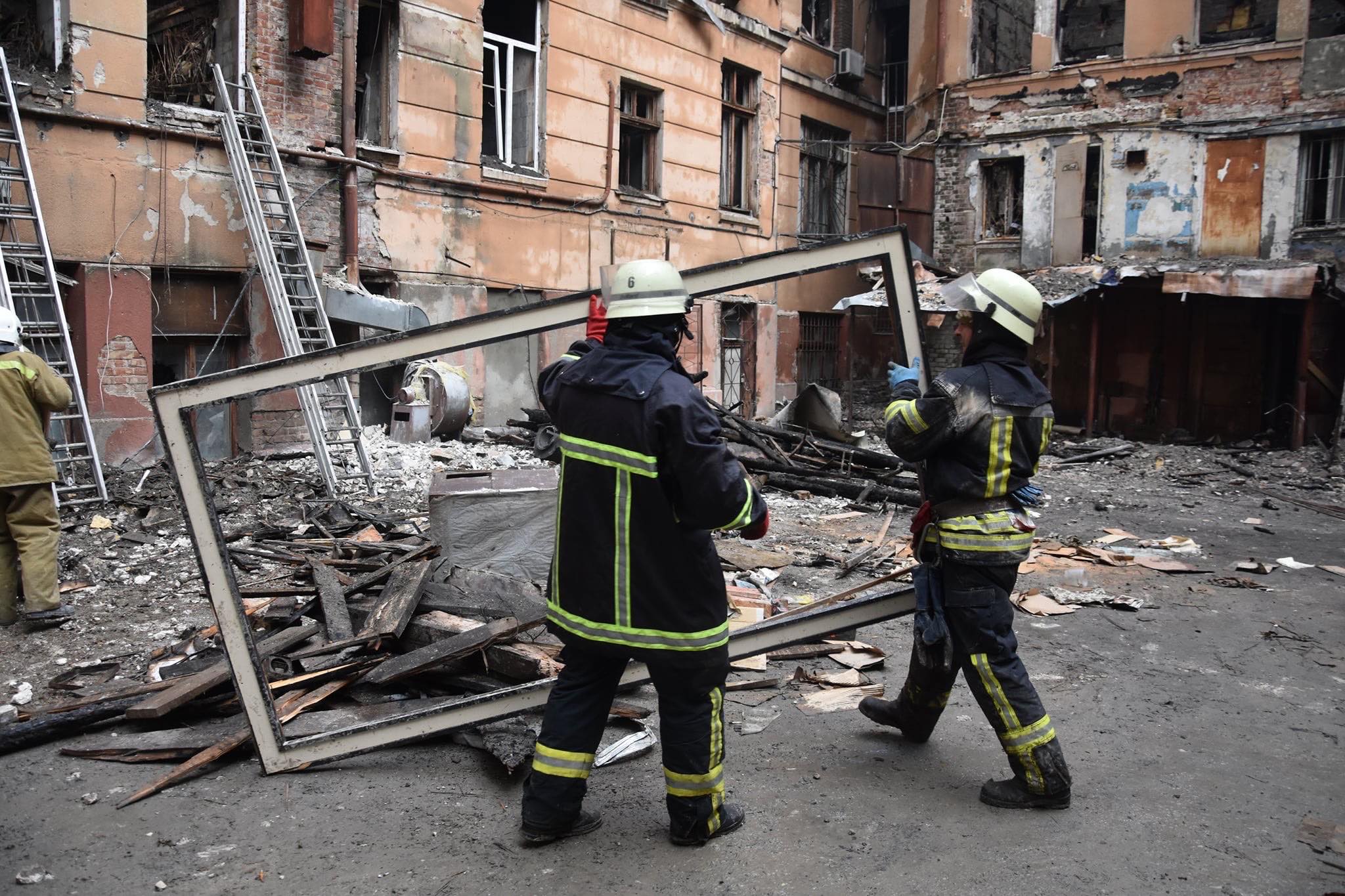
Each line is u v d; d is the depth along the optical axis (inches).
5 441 195.3
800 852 118.6
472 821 125.5
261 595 192.9
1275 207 678.5
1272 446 659.4
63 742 148.4
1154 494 462.3
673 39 641.0
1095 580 275.6
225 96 394.3
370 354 130.9
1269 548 332.5
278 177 404.2
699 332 678.5
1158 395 725.9
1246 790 138.7
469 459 423.5
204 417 406.3
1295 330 677.3
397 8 467.8
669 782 118.0
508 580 185.9
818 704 170.9
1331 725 165.6
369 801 131.0
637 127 634.8
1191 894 110.2
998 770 143.9
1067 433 710.5
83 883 110.1
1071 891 110.6
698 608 112.9
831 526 357.4
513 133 565.9
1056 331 760.3
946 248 815.7
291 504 323.9
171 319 392.2
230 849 117.9
